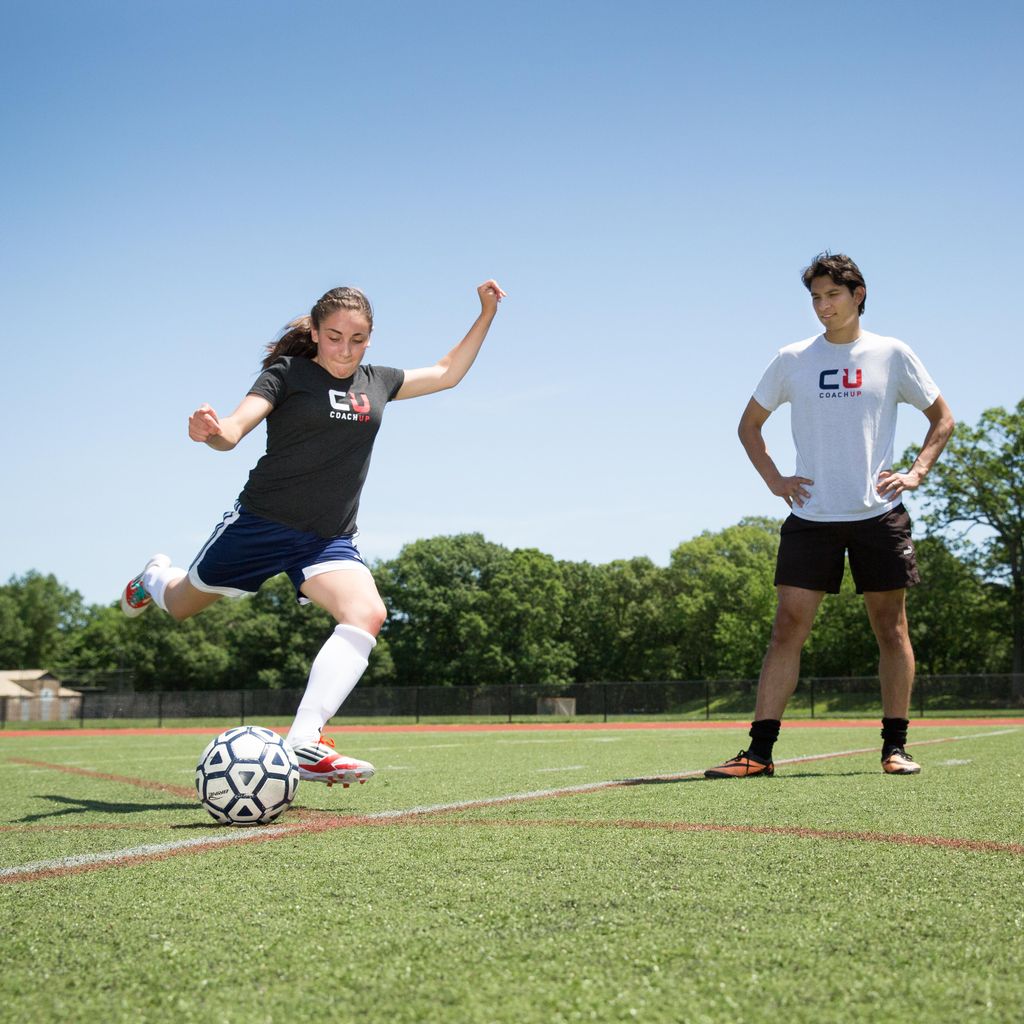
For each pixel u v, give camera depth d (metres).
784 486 5.46
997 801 4.17
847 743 10.53
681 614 78.00
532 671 75.69
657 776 5.94
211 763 3.96
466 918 2.21
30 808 4.83
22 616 103.19
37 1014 1.66
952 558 48.91
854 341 5.46
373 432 4.83
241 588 4.86
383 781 5.91
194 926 2.19
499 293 5.35
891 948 1.95
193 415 4.07
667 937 2.03
